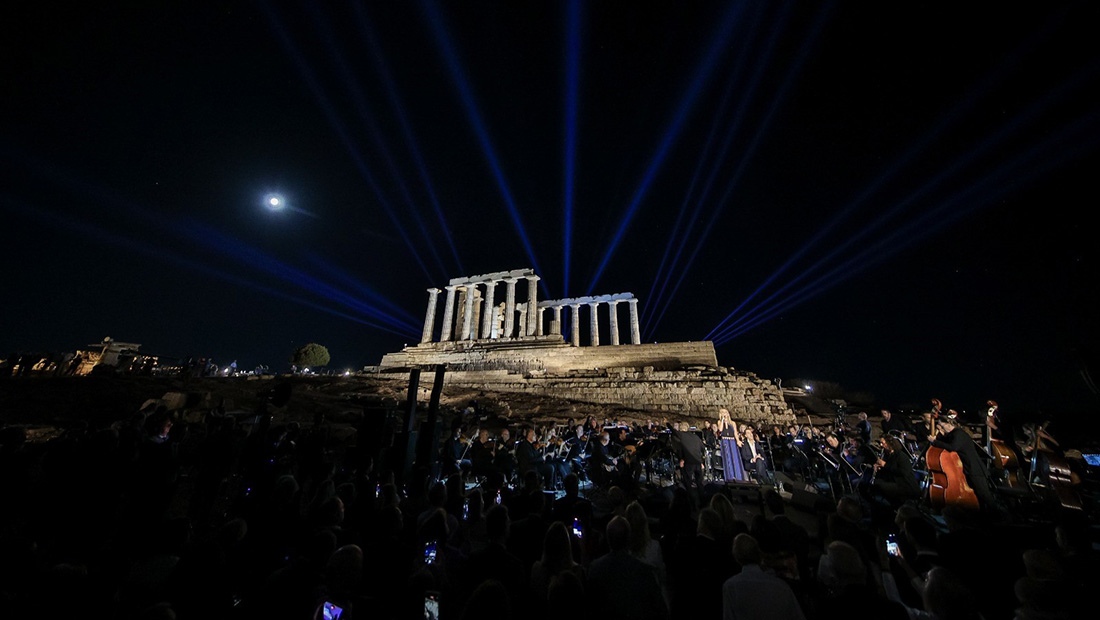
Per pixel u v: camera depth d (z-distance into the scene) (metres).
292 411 19.98
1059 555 4.72
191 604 3.35
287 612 3.21
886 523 7.42
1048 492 7.79
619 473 10.86
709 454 13.05
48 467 6.36
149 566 3.85
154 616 2.79
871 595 3.05
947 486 7.82
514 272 48.56
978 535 4.41
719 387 27.34
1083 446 11.37
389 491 5.61
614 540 3.71
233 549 4.21
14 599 3.27
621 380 29.55
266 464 8.01
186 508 8.76
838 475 10.84
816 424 23.83
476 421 17.08
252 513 6.62
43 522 6.01
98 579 4.11
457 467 11.20
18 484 6.01
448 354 44.16
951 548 4.38
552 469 11.79
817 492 10.23
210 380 27.17
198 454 8.20
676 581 4.00
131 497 6.38
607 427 15.79
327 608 3.21
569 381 30.50
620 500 5.84
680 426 15.15
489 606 2.71
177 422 8.46
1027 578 3.29
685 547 4.11
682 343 38.41
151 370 31.22
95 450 6.66
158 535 4.17
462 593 3.75
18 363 27.28
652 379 29.94
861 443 10.88
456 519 6.18
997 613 4.02
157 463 6.62
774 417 24.91
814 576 5.05
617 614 3.34
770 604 3.03
